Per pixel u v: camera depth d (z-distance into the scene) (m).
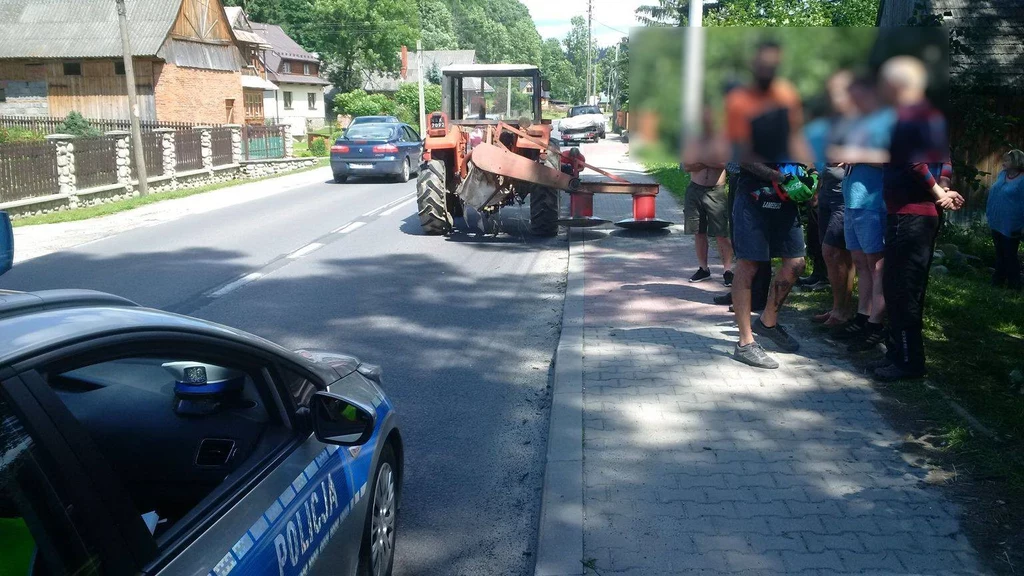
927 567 3.52
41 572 1.85
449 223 13.19
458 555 3.97
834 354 6.37
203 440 2.91
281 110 60.53
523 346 7.35
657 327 7.34
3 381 1.84
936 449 4.66
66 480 1.90
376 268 10.74
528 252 12.00
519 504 4.48
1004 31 14.29
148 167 21.19
